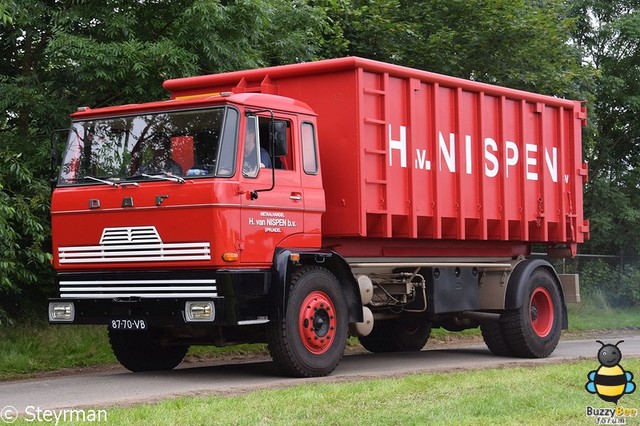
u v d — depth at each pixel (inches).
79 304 493.4
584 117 698.8
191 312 463.8
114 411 362.0
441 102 582.6
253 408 367.9
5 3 603.8
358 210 517.7
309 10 808.3
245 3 669.3
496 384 435.5
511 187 633.6
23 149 665.6
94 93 677.3
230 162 468.4
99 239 486.3
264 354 679.7
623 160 1285.7
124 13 666.8
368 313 537.3
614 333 948.0
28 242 658.8
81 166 501.7
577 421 353.4
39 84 676.7
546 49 1000.9
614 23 1202.0
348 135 521.7
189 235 464.1
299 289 487.8
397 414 356.5
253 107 482.9
